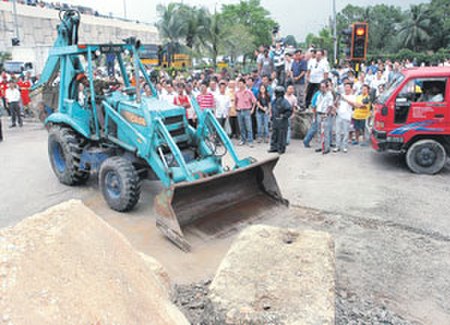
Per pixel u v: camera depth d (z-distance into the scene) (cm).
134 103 642
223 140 629
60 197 700
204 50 3791
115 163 613
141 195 713
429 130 797
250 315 268
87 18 4844
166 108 638
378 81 1397
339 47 3356
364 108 1039
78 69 737
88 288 196
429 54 4841
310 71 1189
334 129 1135
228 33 3778
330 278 311
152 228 573
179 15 3628
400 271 454
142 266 253
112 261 227
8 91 1394
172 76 2064
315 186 745
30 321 163
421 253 493
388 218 597
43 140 1183
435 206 641
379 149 842
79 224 235
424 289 420
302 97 1249
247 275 316
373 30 6506
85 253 216
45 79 806
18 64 2236
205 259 480
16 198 695
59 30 768
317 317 265
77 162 720
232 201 577
